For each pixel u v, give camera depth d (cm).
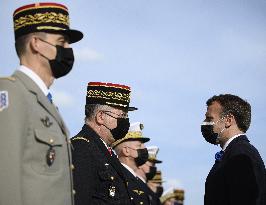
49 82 521
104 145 755
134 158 1224
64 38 528
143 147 1238
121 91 815
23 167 457
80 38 545
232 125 749
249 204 666
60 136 497
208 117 762
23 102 466
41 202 460
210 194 711
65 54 519
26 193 454
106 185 721
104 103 803
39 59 513
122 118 809
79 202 665
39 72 512
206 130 764
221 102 758
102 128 800
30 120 470
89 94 812
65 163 500
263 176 694
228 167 687
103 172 721
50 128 488
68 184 500
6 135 444
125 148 1216
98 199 711
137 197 1071
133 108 877
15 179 435
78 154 704
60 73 523
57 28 518
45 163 473
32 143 467
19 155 443
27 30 513
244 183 669
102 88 806
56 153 484
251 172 675
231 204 673
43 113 488
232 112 748
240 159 682
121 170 756
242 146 704
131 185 1070
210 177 723
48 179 471
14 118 452
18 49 521
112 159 750
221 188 695
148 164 1634
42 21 514
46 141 474
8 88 464
